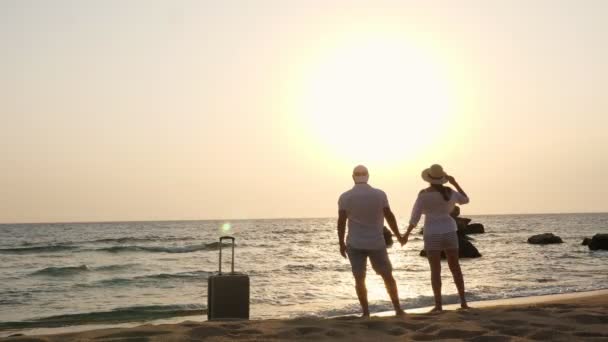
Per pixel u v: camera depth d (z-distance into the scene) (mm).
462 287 8039
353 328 6168
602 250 38312
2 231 104375
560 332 5781
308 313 11656
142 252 42156
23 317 12789
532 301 12047
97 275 24422
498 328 6117
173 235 79625
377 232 7320
